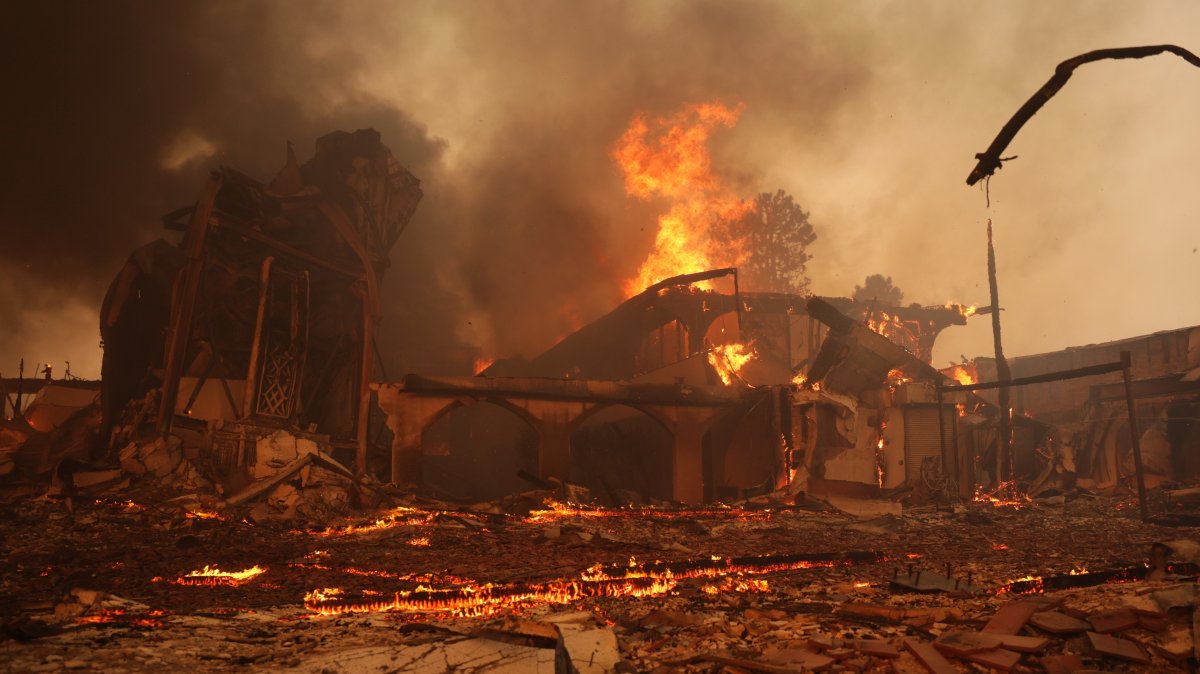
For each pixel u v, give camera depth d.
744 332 47.72
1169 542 10.44
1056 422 44.94
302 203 29.67
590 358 51.25
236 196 27.97
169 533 18.44
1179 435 33.31
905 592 10.39
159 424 24.56
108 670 5.90
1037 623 6.56
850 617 8.15
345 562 14.75
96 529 18.25
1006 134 4.92
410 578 12.79
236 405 26.89
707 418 34.12
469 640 6.90
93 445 25.84
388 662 6.17
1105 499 31.44
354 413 31.00
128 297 28.00
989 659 5.79
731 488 34.75
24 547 15.67
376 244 33.75
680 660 6.19
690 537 20.52
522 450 41.38
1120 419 34.66
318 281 30.42
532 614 8.87
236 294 28.03
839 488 32.12
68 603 8.75
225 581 12.28
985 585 11.24
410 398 30.70
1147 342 41.28
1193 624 6.12
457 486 40.28
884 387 35.09
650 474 36.69
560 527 19.70
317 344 30.25
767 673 5.71
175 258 29.06
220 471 24.28
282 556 15.44
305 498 23.41
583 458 38.84
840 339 33.97
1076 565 14.39
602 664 6.09
